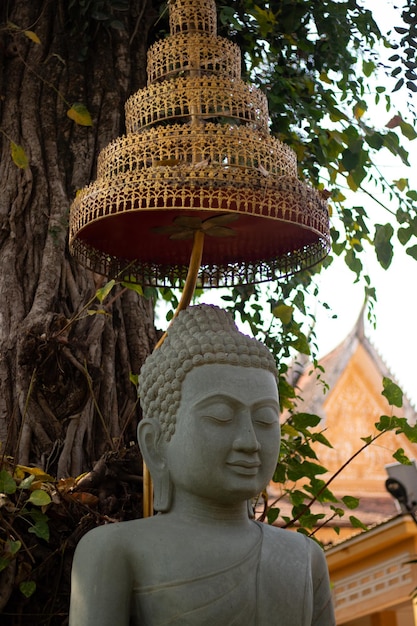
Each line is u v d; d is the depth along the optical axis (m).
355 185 4.88
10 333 4.01
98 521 3.27
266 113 3.18
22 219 4.30
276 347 5.03
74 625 2.51
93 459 3.83
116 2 4.70
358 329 15.46
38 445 3.76
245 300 5.22
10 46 4.71
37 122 4.54
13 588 3.15
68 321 3.89
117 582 2.52
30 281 4.18
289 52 5.57
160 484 2.71
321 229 2.98
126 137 2.98
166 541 2.56
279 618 2.56
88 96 4.66
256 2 5.32
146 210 2.92
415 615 9.59
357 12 5.48
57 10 4.83
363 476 14.76
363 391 15.32
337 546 9.71
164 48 3.23
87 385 3.86
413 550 8.89
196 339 2.71
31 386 3.66
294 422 4.18
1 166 4.44
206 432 2.60
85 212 2.94
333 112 5.23
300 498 4.23
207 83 3.07
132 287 4.05
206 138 2.91
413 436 3.98
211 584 2.50
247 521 2.72
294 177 2.91
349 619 10.04
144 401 2.79
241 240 3.33
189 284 3.12
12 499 3.21
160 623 2.47
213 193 2.82
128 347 4.22
